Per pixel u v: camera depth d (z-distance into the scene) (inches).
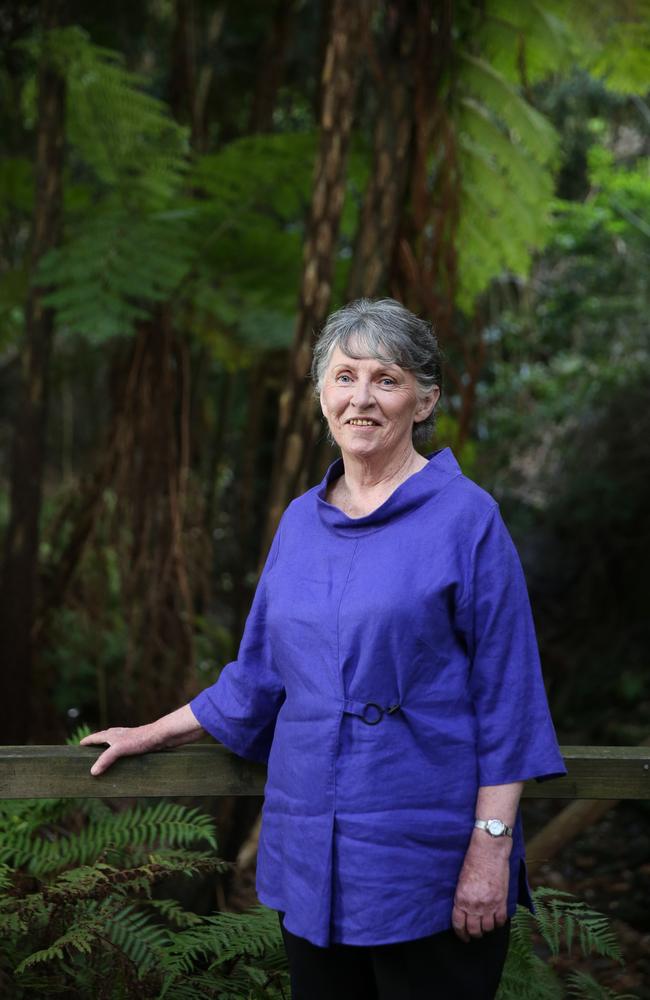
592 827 212.4
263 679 65.3
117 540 173.9
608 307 390.0
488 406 402.6
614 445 351.9
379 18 170.9
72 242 166.1
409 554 58.4
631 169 400.8
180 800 134.0
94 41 262.2
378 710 57.6
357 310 62.3
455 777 57.4
